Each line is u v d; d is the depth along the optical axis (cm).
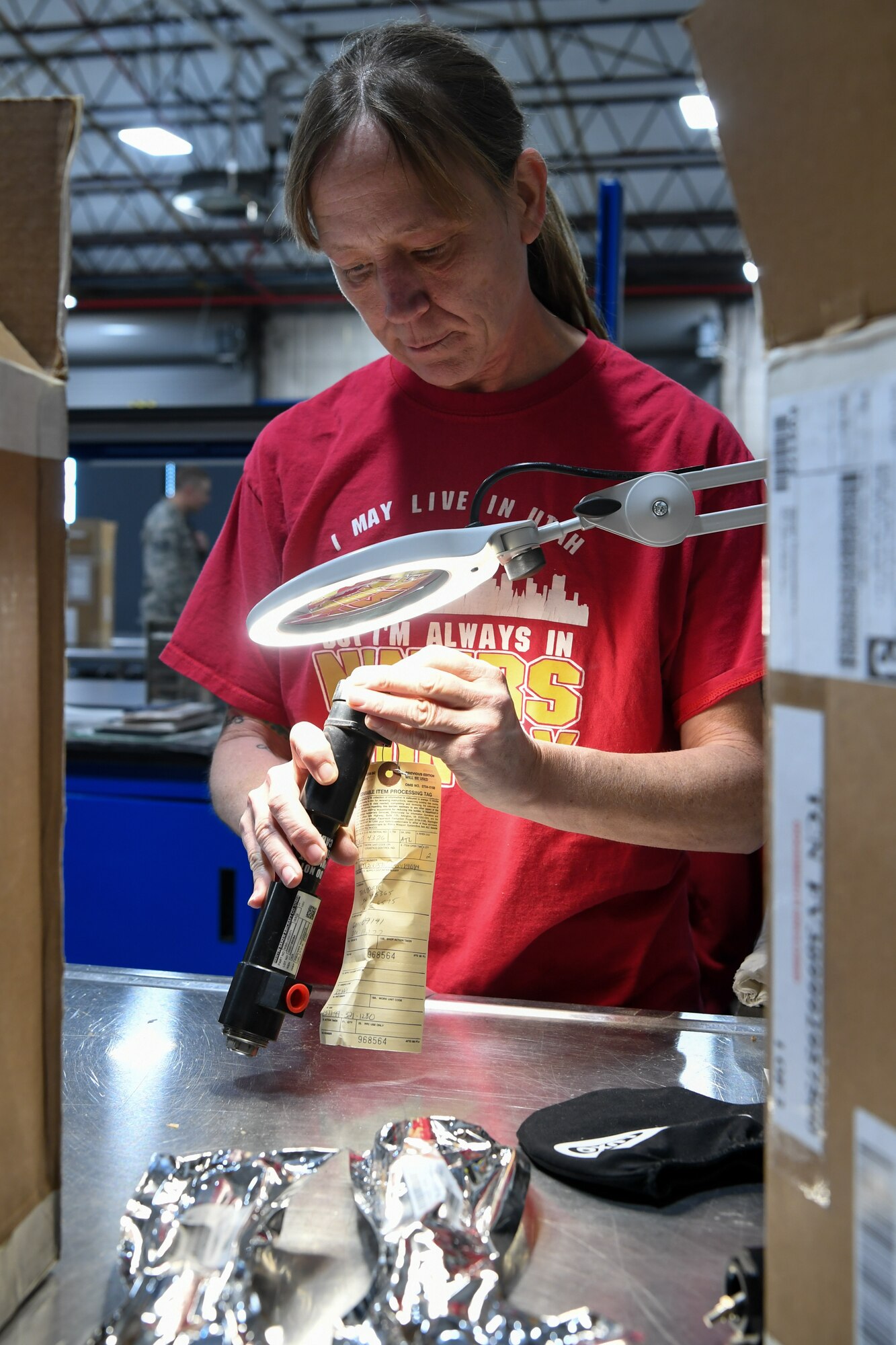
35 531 52
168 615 545
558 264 113
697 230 975
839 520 39
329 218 88
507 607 106
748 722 103
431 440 109
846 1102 40
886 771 37
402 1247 51
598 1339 47
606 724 106
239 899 253
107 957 258
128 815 255
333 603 71
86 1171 65
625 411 107
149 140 670
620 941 109
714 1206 62
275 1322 50
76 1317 52
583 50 760
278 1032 79
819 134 38
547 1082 79
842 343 39
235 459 256
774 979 44
